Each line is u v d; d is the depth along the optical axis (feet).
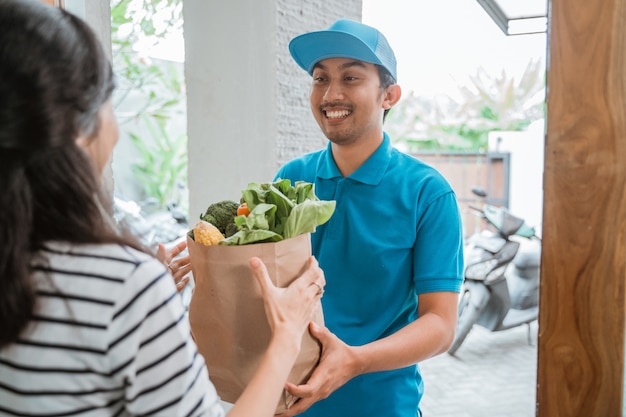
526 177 18.29
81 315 2.08
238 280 3.17
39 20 2.03
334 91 4.11
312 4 6.39
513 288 12.44
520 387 10.23
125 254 2.20
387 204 4.23
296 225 3.27
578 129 3.18
